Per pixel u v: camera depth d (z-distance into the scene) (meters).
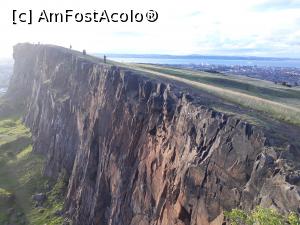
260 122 40.62
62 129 104.81
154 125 56.94
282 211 28.75
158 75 74.62
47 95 125.06
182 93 53.69
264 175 32.72
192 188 41.81
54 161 104.19
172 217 45.47
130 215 58.59
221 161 38.66
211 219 37.78
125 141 65.50
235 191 35.53
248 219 28.53
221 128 41.34
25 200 95.62
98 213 69.88
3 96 189.12
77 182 83.44
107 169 69.50
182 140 47.72
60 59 129.62
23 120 158.12
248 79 123.06
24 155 120.44
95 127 77.56
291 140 36.69
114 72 75.81
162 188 49.84
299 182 29.56
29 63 183.00
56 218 84.31
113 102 72.62
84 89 95.38
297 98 80.88
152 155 55.50
